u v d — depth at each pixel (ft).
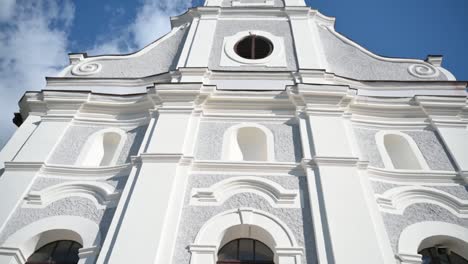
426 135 34.50
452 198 28.27
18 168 30.30
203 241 24.32
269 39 44.80
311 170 28.84
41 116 36.17
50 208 27.96
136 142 33.22
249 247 25.64
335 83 38.50
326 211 25.50
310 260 23.54
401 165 33.63
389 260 23.40
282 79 38.70
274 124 34.09
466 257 25.89
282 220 25.86
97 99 37.01
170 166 28.66
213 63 41.39
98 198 28.50
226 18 48.93
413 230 26.27
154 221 24.80
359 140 33.60
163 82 36.68
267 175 29.12
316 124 32.68
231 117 34.71
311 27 47.44
